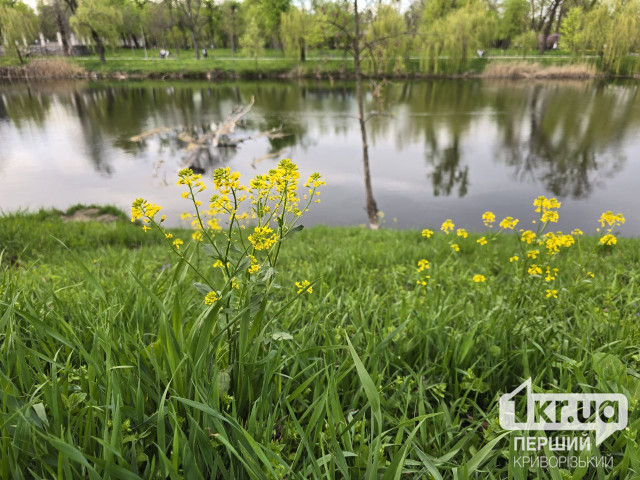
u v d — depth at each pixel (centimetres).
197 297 332
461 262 594
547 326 278
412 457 181
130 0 8112
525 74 5784
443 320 281
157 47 9256
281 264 574
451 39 5428
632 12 5244
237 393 188
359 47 1430
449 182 1853
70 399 159
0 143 2584
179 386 169
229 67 6750
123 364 180
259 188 192
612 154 2170
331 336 262
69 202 1642
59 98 4522
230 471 150
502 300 322
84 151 2425
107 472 130
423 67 5741
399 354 256
